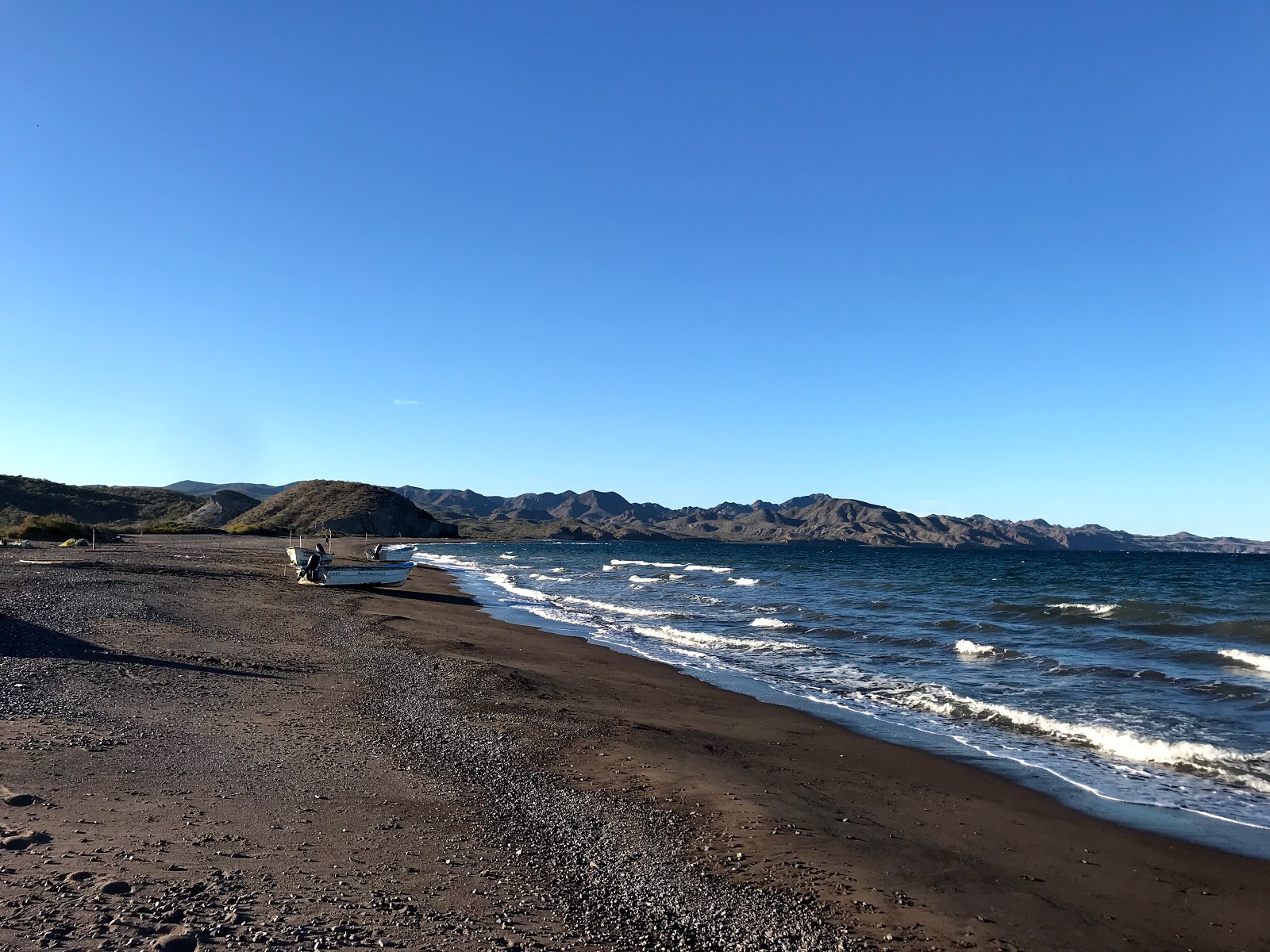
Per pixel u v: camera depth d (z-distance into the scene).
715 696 14.78
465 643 19.62
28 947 4.09
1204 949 5.66
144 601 21.62
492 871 5.98
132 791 6.99
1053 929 5.84
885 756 10.86
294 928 4.64
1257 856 7.47
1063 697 14.76
